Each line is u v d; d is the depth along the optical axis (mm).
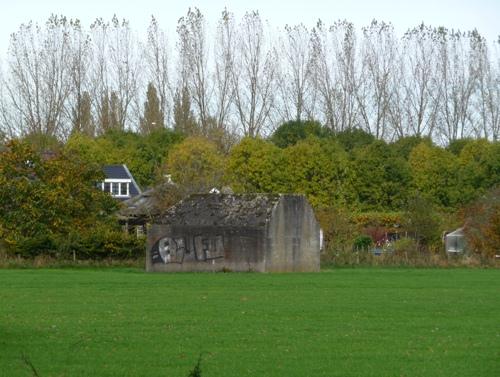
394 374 42156
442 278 99875
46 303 70625
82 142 186625
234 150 175250
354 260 123062
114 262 121562
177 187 154250
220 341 51094
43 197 125000
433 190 177500
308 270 117188
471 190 176875
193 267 115938
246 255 114688
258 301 72500
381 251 134500
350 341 51312
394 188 175625
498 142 187000
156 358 45844
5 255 120438
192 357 46156
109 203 131250
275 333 54188
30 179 127250
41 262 118812
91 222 128250
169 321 59594
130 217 148625
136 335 53281
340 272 111688
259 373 42188
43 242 120625
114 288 84750
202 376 40812
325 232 140000
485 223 126500
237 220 115750
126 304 69938
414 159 180375
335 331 55219
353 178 175375
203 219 116750
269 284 90562
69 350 48125
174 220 116938
